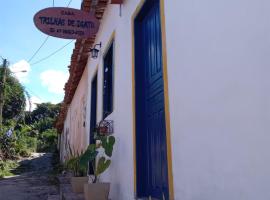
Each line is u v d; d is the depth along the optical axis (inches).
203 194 97.8
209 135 96.5
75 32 217.0
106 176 230.4
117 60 217.8
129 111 182.7
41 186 389.7
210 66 98.3
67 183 322.3
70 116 617.9
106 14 265.4
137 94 175.0
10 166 737.0
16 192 347.9
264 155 74.4
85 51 341.4
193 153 104.9
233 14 88.2
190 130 107.7
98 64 290.5
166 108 126.6
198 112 103.5
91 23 221.1
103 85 265.0
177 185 114.2
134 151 169.2
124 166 186.5
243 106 82.1
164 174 140.6
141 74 178.2
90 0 261.1
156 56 159.5
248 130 79.8
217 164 91.7
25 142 1019.3
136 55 180.2
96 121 295.1
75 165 279.4
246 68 81.8
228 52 89.6
